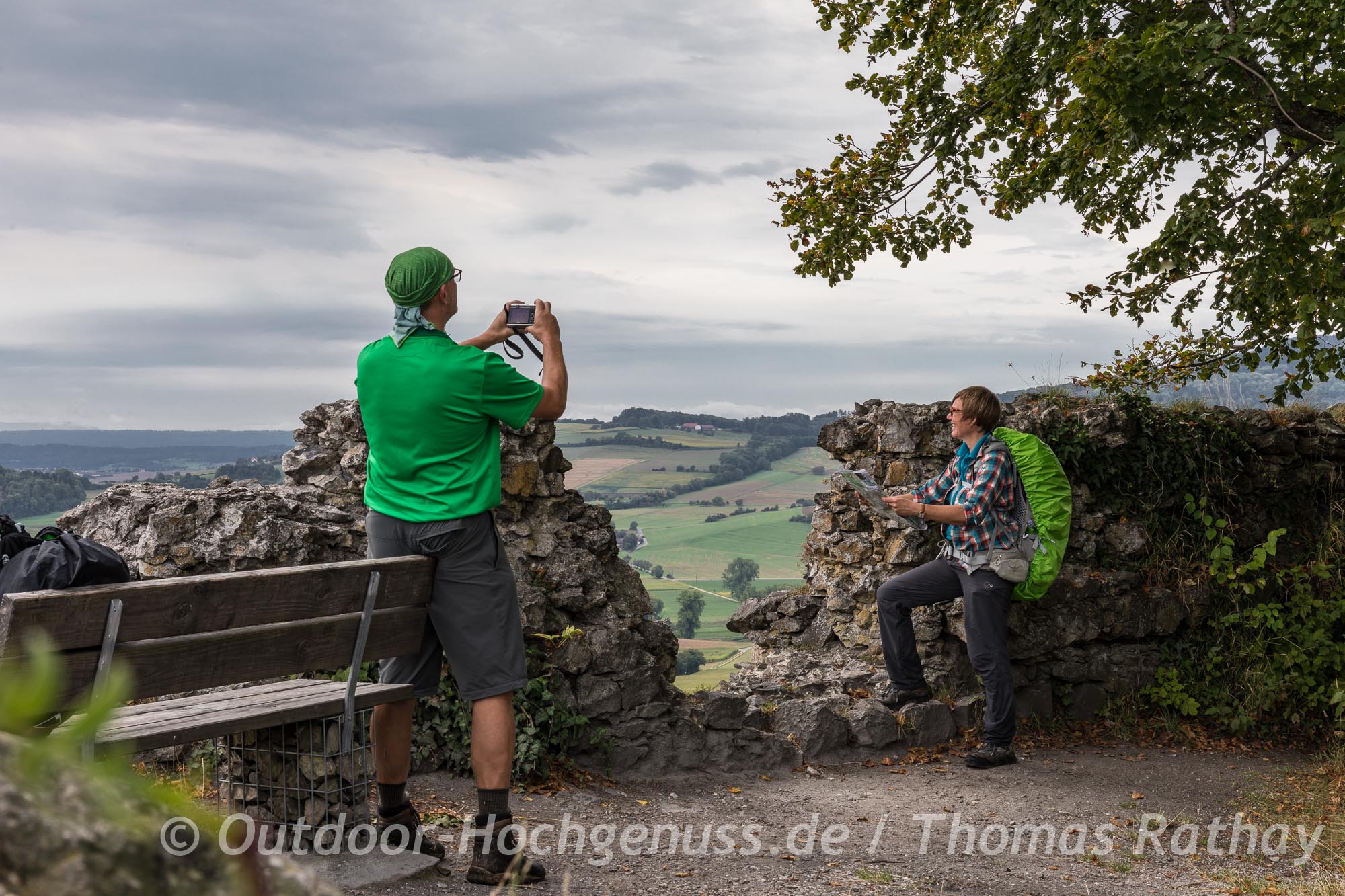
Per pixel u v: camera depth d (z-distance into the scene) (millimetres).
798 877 4320
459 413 3730
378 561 3596
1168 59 7824
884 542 7922
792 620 8305
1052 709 7820
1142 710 7973
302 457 6016
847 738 6773
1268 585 8461
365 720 4355
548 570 6082
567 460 6441
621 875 4102
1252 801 6074
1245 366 11219
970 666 7621
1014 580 6555
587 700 5977
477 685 3777
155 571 5328
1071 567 7965
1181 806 5938
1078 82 8188
